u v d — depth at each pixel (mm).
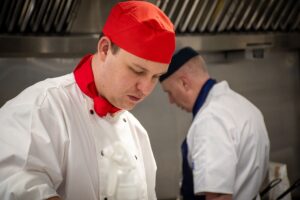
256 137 1817
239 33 2469
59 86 1219
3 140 1089
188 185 1998
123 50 1124
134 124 1408
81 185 1183
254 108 1934
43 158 1101
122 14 1140
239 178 1804
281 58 2824
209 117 1780
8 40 1933
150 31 1107
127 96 1182
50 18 2023
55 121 1157
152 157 1450
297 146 2889
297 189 2836
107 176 1214
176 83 1926
